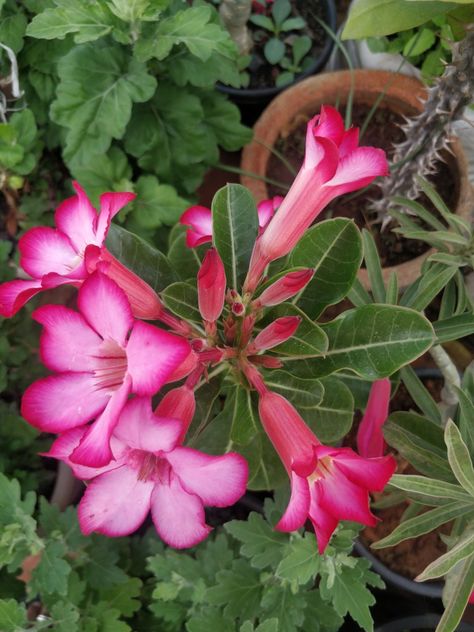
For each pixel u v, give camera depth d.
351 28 0.24
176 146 0.41
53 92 0.43
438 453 0.28
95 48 0.38
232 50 0.36
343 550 0.27
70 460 0.18
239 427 0.24
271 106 0.45
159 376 0.18
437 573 0.22
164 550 0.37
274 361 0.24
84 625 0.31
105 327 0.19
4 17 0.41
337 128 0.21
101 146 0.38
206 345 0.23
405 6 0.24
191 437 0.26
